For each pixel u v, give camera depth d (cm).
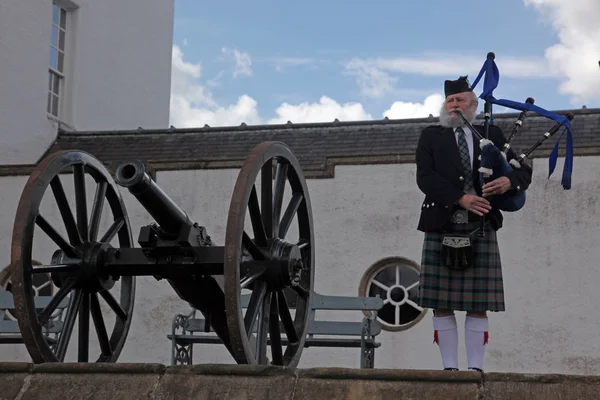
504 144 655
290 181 726
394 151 1484
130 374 535
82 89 1942
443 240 637
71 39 1942
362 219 1401
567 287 1325
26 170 1520
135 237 1472
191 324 1056
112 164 1650
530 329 1322
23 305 618
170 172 1473
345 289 1391
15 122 1741
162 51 2223
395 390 500
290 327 711
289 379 516
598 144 1341
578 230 1334
